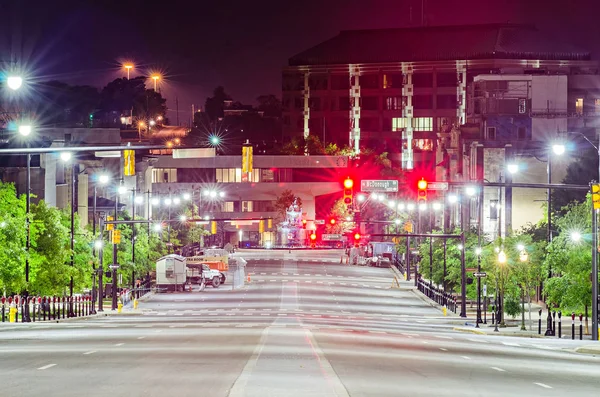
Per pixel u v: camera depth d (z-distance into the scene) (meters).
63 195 163.38
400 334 79.06
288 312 113.62
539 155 162.12
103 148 58.12
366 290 152.75
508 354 59.62
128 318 103.06
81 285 114.31
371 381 40.31
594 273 74.06
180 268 147.62
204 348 55.91
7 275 91.06
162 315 109.31
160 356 49.75
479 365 50.41
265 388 36.12
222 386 36.59
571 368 50.53
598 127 192.38
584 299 84.94
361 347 60.25
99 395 33.53
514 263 105.19
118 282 138.00
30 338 63.59
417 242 182.12
